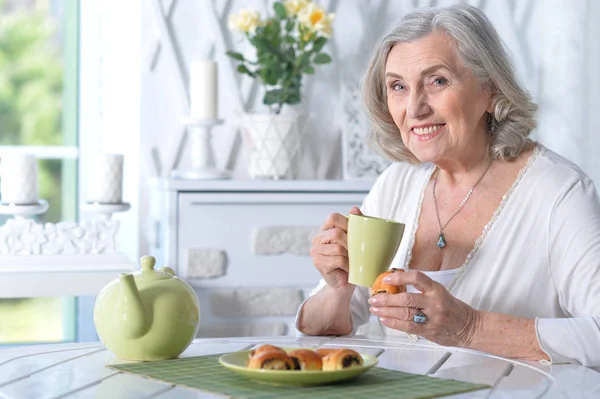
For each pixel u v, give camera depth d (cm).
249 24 290
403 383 119
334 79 321
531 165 172
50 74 352
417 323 140
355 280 141
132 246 318
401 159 186
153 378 121
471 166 176
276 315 286
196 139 294
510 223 168
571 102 327
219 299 282
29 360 134
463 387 117
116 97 321
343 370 116
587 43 324
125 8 315
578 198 164
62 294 256
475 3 329
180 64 312
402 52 164
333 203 288
